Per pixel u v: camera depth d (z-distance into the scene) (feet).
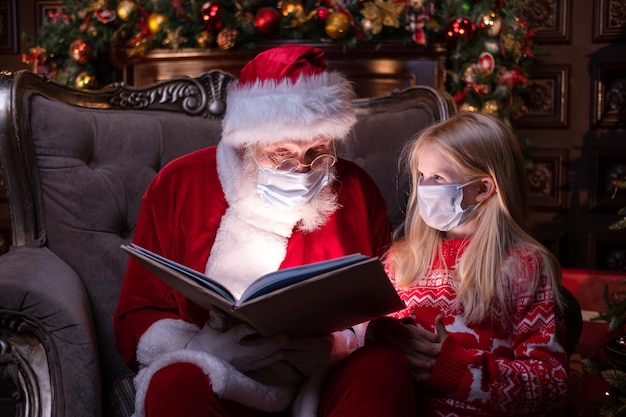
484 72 10.12
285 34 10.01
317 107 4.80
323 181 5.02
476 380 4.34
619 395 5.90
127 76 10.79
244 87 5.02
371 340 4.78
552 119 11.67
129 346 4.92
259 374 4.49
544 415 4.63
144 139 6.48
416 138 5.83
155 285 5.21
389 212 6.42
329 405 4.24
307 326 4.31
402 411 4.09
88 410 4.98
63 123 6.07
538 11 11.59
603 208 11.47
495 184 4.94
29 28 12.28
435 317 4.86
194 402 4.08
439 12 10.18
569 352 5.22
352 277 3.75
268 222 5.03
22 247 5.80
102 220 6.06
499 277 4.72
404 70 10.02
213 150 5.50
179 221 5.29
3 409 5.68
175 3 10.18
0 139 5.83
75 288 5.50
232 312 3.80
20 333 4.93
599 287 8.06
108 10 10.57
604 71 11.39
